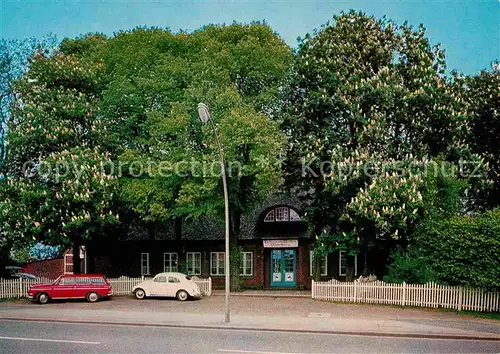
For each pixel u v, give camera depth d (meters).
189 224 39.03
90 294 30.41
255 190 33.91
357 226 30.45
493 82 33.97
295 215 39.84
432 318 24.53
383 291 29.06
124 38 36.00
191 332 21.03
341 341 19.41
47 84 33.88
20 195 30.97
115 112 34.12
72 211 31.47
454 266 26.25
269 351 17.39
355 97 30.56
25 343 18.48
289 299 31.47
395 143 31.09
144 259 42.53
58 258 48.88
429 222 28.09
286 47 36.41
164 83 32.72
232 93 30.84
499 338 20.28
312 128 31.19
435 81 30.69
